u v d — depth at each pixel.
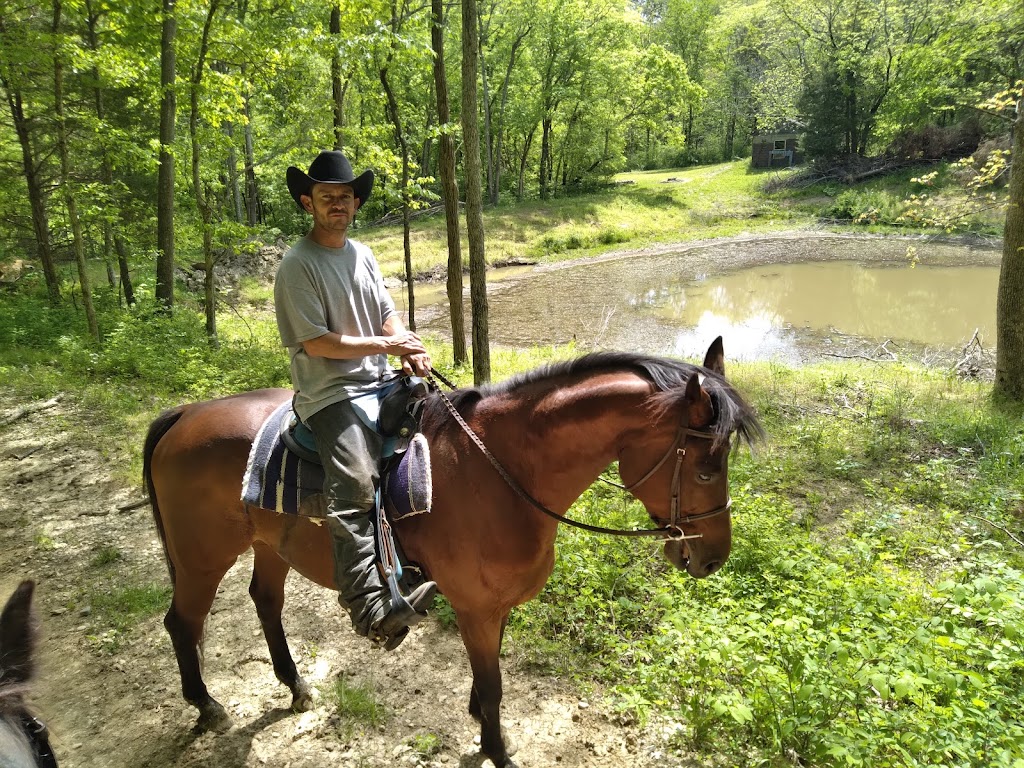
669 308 19.47
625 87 39.75
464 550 2.75
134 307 13.30
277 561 3.46
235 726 3.46
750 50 58.38
